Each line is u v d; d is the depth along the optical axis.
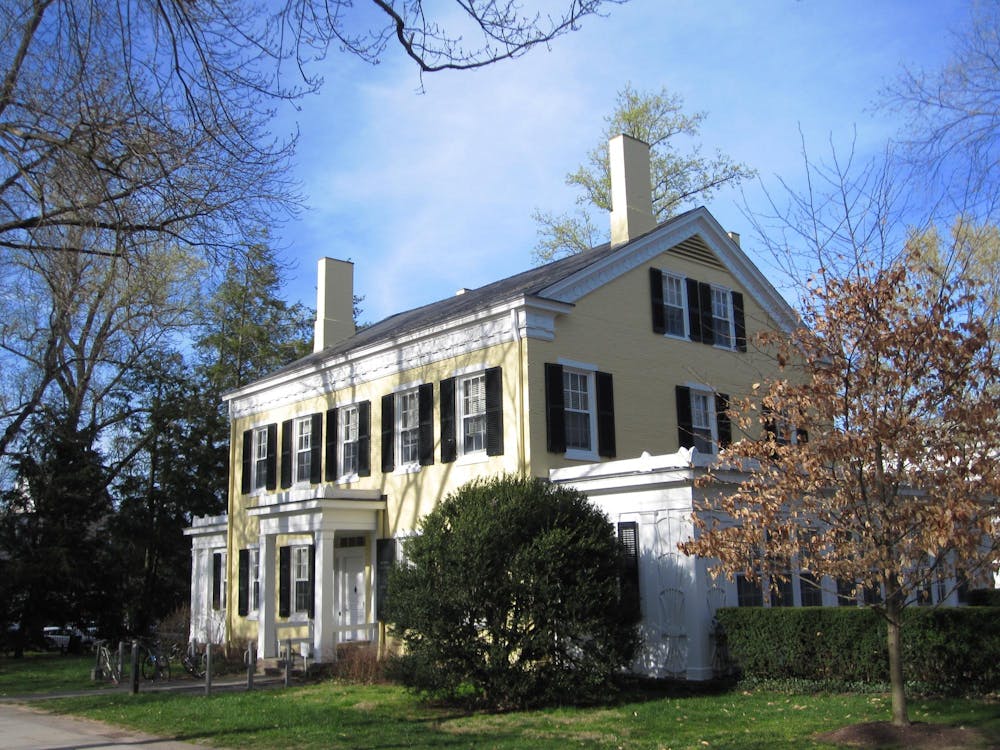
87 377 33.84
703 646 15.10
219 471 38.16
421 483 20.61
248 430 28.02
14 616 30.80
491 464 18.73
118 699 16.95
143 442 36.47
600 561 14.34
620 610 14.17
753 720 11.70
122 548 33.81
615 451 19.50
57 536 31.80
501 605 13.80
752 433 22.23
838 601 17.92
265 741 11.80
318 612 20.31
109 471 34.97
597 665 13.69
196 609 29.80
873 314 10.56
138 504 35.16
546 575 13.68
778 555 11.46
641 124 36.62
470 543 13.92
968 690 12.47
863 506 10.57
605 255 20.34
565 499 15.01
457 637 13.77
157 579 37.22
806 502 10.91
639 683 15.59
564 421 18.73
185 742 12.11
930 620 12.89
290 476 25.56
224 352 42.50
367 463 22.47
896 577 10.71
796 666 14.05
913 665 12.99
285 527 21.86
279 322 45.31
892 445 10.14
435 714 13.64
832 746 9.90
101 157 11.24
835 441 10.30
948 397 10.35
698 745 10.31
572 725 12.02
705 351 22.31
